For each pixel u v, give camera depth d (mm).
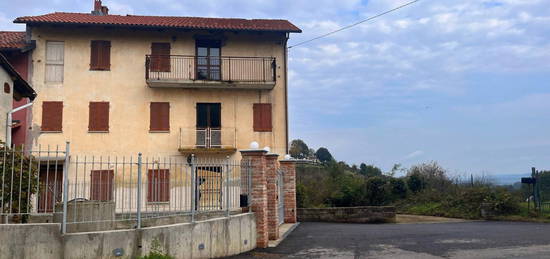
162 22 23844
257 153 12195
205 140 23359
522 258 9852
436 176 29938
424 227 17672
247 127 23828
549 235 14062
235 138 23625
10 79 12031
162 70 23453
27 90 13430
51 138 22297
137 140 22969
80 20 22672
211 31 23797
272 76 23938
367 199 28344
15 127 21359
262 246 11867
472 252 10773
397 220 22547
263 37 24438
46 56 22812
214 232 10133
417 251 11078
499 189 23953
